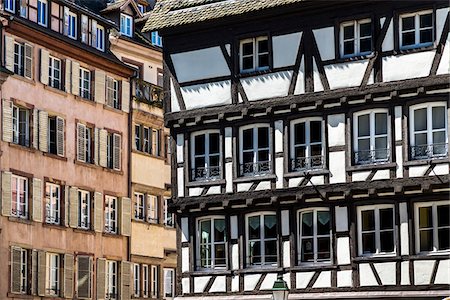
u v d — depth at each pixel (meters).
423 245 34.03
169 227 54.84
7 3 46.16
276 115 36.44
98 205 50.09
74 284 48.22
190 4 38.53
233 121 37.19
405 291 33.94
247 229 36.81
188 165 37.91
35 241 46.09
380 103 34.81
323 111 35.66
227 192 37.00
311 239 35.69
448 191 33.56
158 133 54.84
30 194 46.03
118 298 50.94
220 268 37.19
